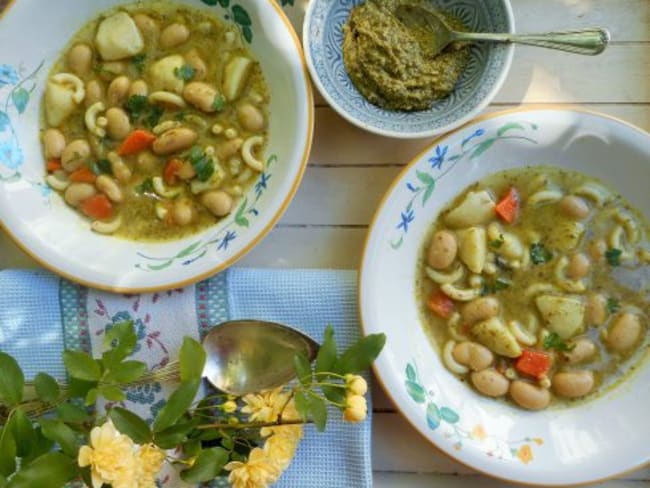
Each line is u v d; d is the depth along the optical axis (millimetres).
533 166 405
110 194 402
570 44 379
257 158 409
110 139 409
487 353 401
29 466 274
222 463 319
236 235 393
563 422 404
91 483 289
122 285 387
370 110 404
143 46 406
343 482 399
